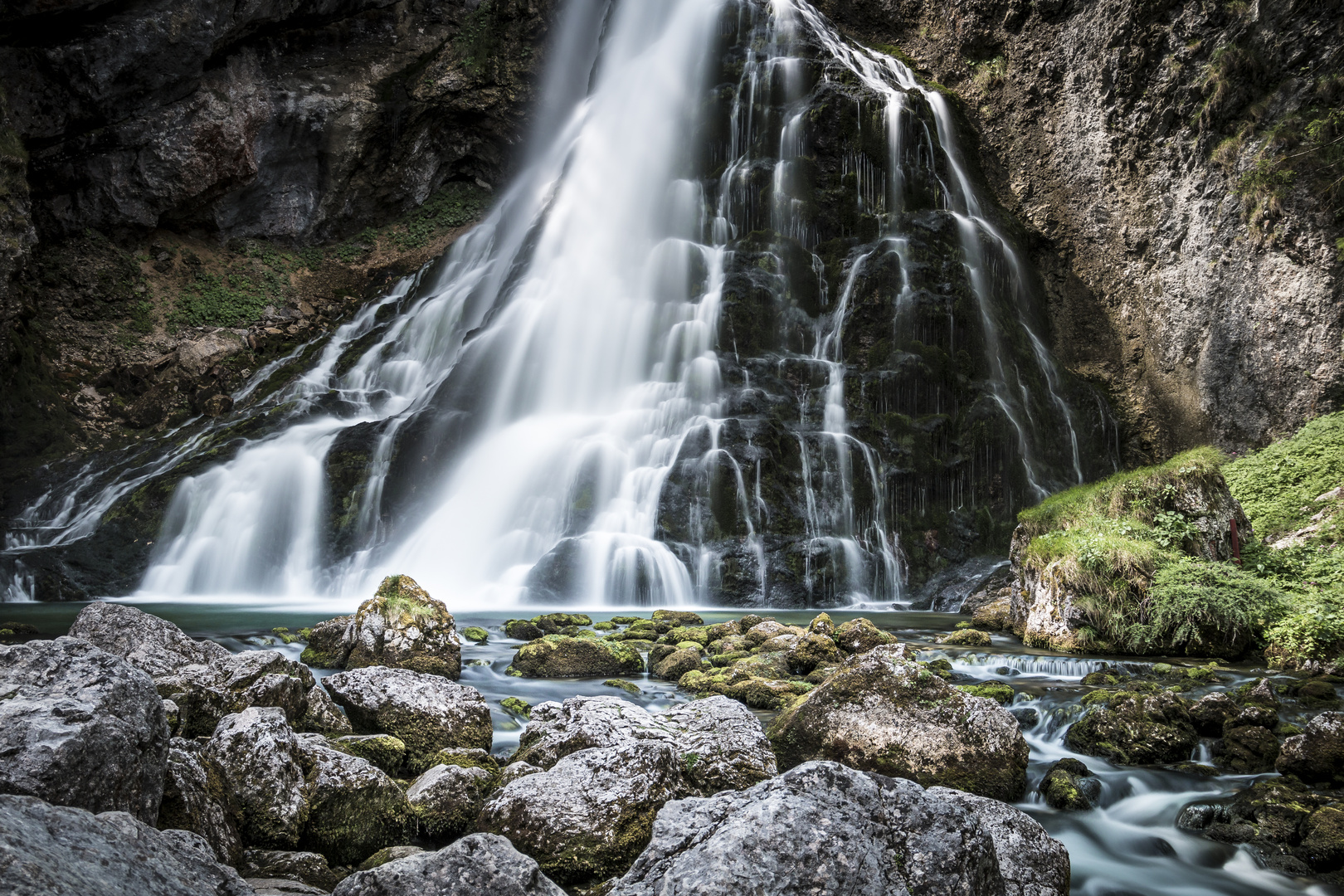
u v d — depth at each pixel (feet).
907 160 89.61
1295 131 67.51
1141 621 38.24
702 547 60.54
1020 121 95.30
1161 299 81.20
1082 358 88.79
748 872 10.55
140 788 13.43
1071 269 90.63
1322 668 32.89
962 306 78.28
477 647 38.14
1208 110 74.18
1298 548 45.24
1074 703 27.58
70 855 8.73
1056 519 45.50
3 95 69.51
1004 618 46.83
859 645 35.04
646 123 98.78
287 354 92.48
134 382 82.43
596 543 58.80
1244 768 23.49
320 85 98.48
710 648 36.86
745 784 19.31
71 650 14.12
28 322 78.74
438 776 19.39
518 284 89.56
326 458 69.05
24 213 69.41
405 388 88.99
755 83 93.97
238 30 90.84
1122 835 20.52
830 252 84.38
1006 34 95.96
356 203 104.53
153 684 14.48
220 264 95.25
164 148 88.12
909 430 71.20
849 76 92.68
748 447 64.23
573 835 16.90
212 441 74.64
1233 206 73.10
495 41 108.47
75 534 65.21
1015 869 14.74
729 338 75.77
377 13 103.50
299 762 18.24
